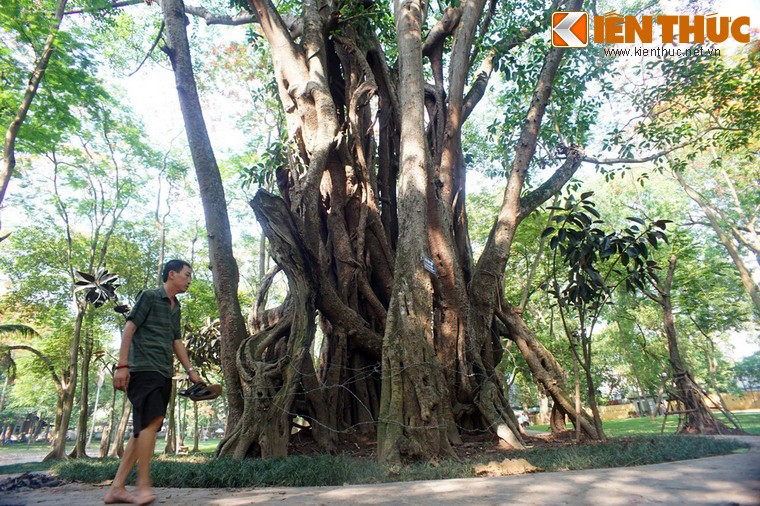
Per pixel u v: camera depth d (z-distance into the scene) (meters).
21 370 31.73
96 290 10.98
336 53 11.70
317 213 8.46
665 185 25.00
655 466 3.87
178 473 4.43
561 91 14.42
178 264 3.51
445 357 8.64
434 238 8.77
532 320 19.91
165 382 3.21
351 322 8.93
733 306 21.66
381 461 5.51
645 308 22.17
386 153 11.94
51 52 12.20
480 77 13.26
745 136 14.74
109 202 21.12
